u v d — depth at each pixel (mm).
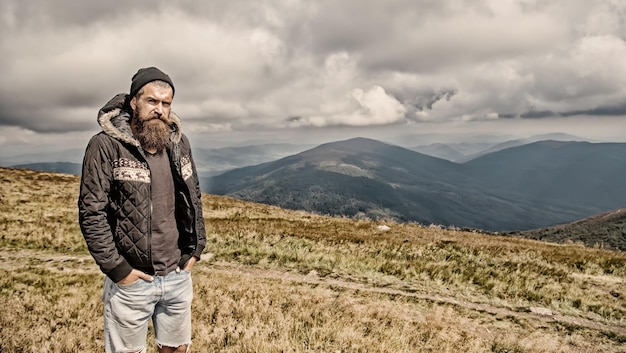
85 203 3627
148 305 4109
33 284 12508
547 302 12898
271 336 8203
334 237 22094
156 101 3840
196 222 4340
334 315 9812
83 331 8391
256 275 15336
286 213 40188
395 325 9508
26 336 7863
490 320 11117
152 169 3986
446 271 15539
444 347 8500
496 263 17438
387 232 26906
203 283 12680
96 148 3703
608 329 11039
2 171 56469
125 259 3867
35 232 22375
